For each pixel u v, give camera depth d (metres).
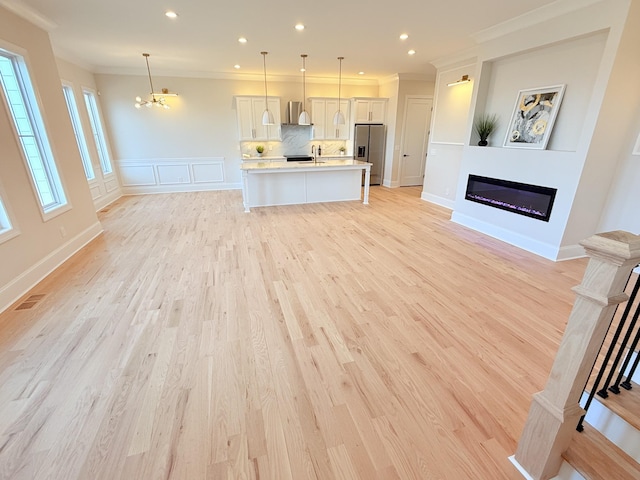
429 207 6.14
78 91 5.59
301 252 3.83
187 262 3.54
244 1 3.19
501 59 4.25
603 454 1.24
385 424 1.58
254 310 2.59
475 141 4.73
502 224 4.27
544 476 1.29
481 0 3.18
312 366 1.97
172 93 6.89
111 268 3.38
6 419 1.60
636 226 3.32
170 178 7.48
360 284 3.04
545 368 1.96
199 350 2.12
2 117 2.81
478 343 2.19
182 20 3.73
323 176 6.38
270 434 1.53
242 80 7.29
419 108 7.72
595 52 3.20
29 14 3.29
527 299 2.77
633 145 3.26
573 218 3.46
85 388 1.80
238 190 7.86
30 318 2.48
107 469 1.36
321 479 1.33
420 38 4.45
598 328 1.04
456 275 3.23
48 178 3.63
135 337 2.25
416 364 1.99
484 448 1.46
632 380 1.52
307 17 3.64
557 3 3.24
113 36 4.34
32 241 3.08
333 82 7.91
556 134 3.65
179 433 1.53
